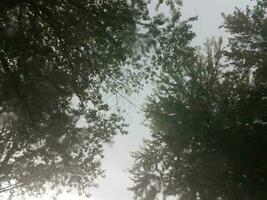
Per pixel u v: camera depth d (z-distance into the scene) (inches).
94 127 738.2
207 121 724.7
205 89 759.7
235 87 751.1
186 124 746.2
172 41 541.6
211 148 711.1
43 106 426.0
